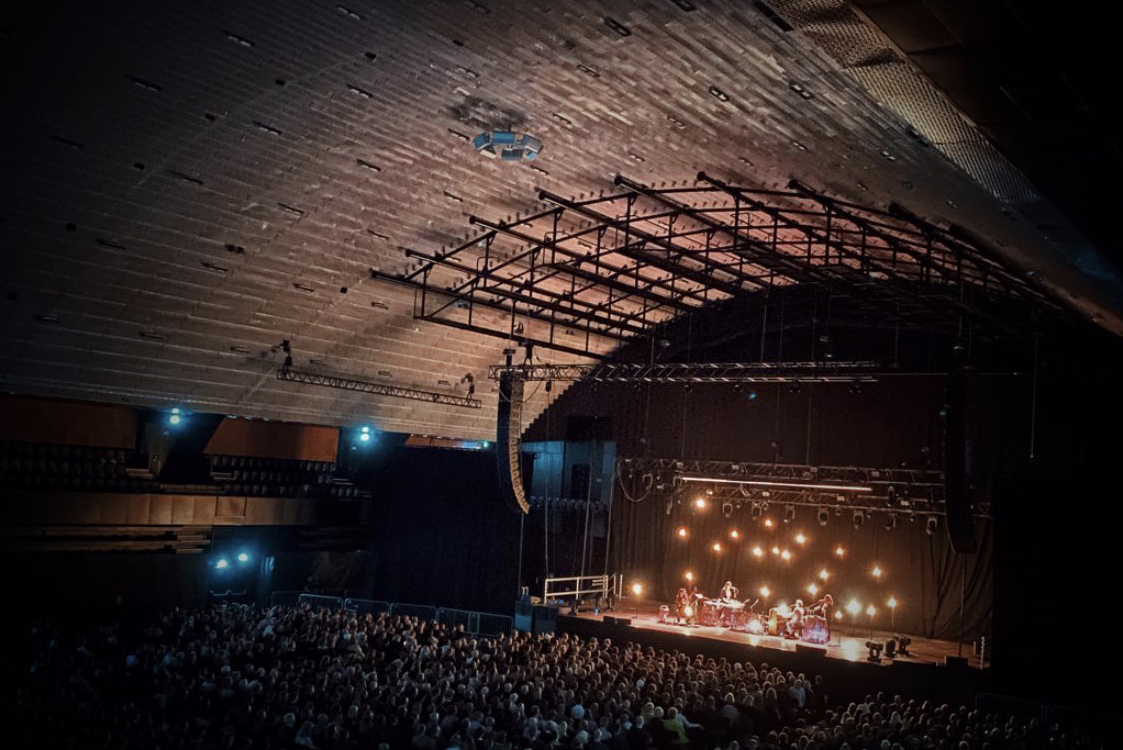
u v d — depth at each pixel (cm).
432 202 2614
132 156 2109
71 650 2470
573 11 1769
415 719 1866
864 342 3484
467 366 3491
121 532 3011
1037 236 1630
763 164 2223
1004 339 3219
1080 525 2545
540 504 3738
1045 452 3103
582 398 4047
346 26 1861
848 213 2422
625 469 3866
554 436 4078
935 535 3284
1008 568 2616
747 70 1789
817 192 2311
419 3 1777
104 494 2958
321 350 2994
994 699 2461
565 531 3800
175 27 1811
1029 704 2409
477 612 3384
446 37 1897
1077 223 1470
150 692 2120
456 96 2138
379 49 1944
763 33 1625
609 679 2372
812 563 3528
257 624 2770
